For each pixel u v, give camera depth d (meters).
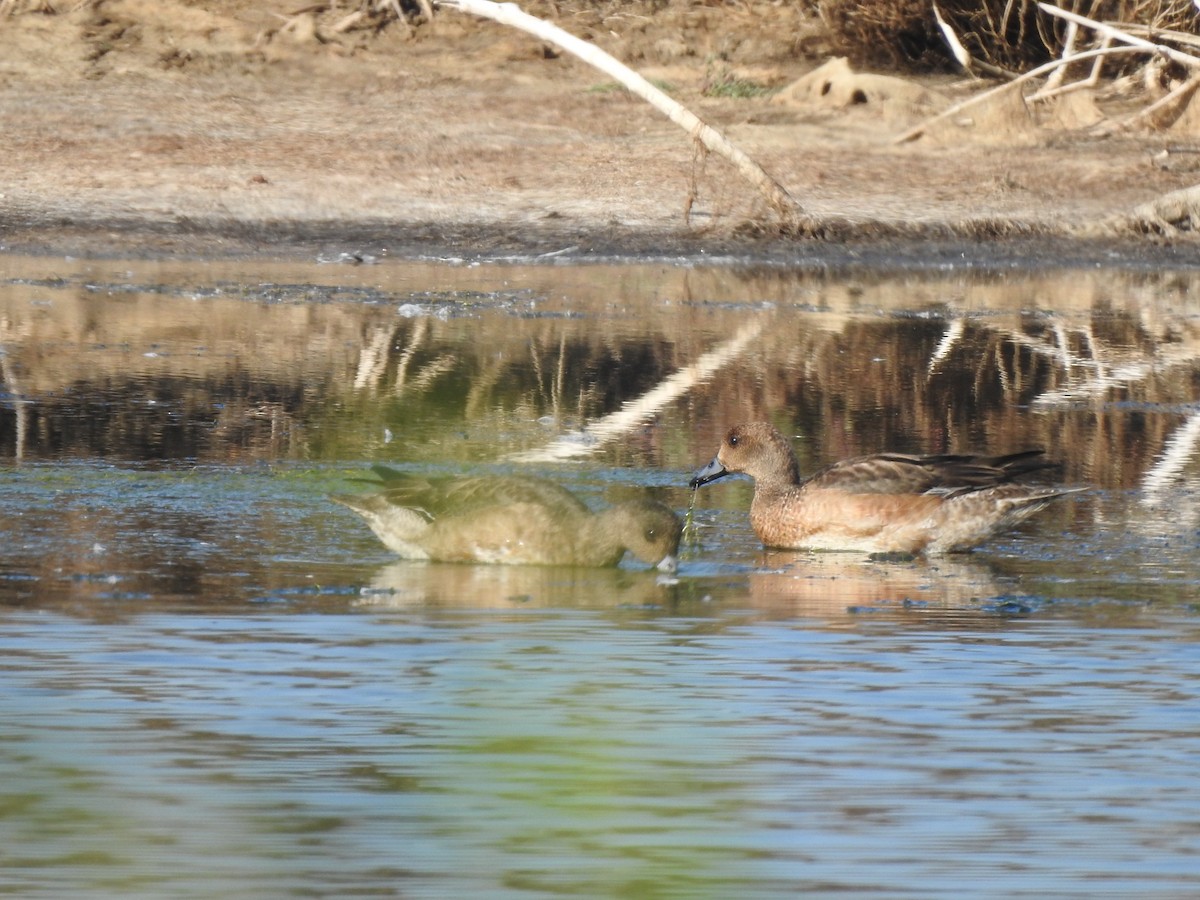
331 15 95.88
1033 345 47.94
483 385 40.50
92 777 14.97
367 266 60.50
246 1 96.06
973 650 20.28
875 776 15.45
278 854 13.07
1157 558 26.14
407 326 48.69
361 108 82.62
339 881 12.58
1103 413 38.75
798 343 47.38
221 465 31.56
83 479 30.08
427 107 83.19
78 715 16.97
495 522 25.02
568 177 71.88
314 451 33.06
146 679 18.33
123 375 40.44
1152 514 29.36
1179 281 61.91
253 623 21.05
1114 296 58.12
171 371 41.06
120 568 24.03
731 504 30.08
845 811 14.49
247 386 39.44
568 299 54.41
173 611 21.61
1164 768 15.89
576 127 80.12
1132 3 92.00
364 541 26.36
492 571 24.75
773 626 21.45
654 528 25.05
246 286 55.16
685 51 94.50
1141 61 92.31
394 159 73.25
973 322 51.91
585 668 19.09
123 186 68.38
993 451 34.31
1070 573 25.17
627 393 39.94
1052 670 19.38
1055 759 16.09
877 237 66.19
